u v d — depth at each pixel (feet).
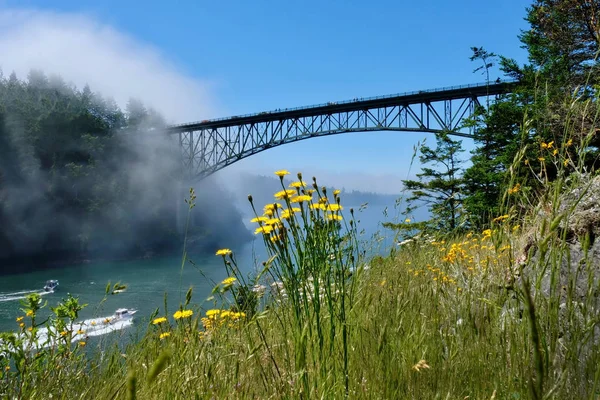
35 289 175.52
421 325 6.36
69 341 8.88
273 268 5.90
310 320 5.82
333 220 6.01
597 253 5.98
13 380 7.65
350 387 5.58
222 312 7.52
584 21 39.45
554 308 4.70
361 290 6.77
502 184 6.06
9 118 301.22
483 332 5.78
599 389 4.27
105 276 204.33
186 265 161.38
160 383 6.26
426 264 8.98
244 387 5.86
